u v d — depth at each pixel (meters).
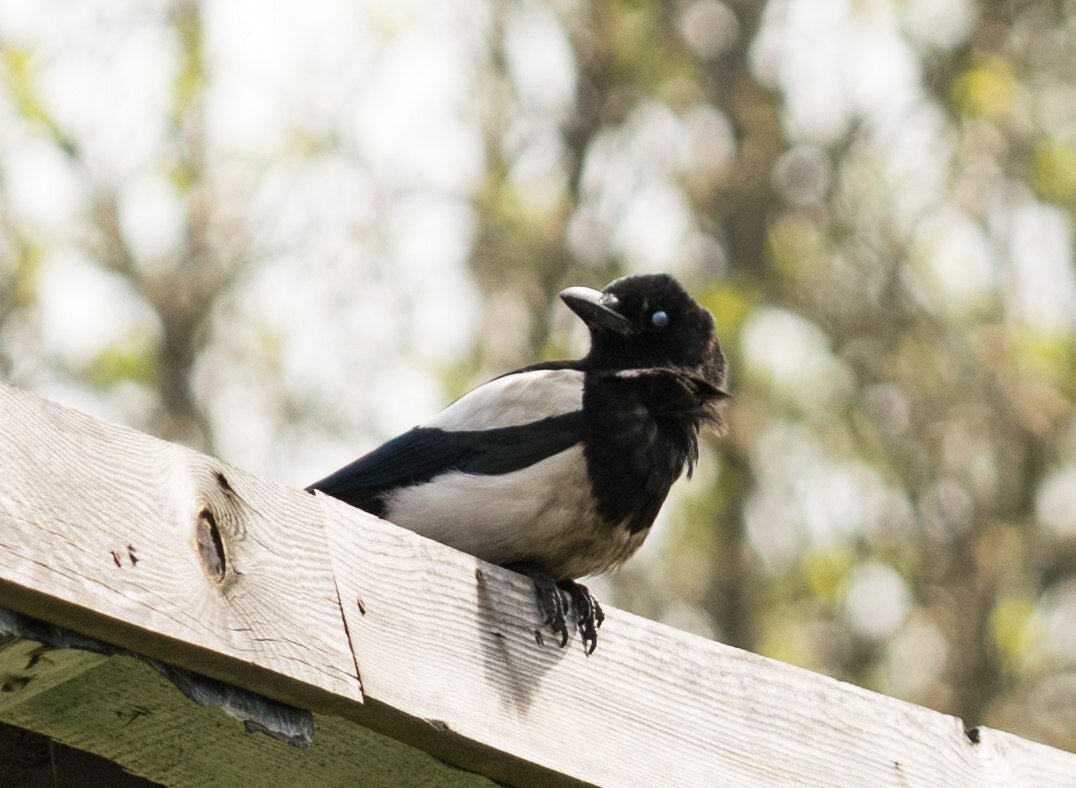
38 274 15.40
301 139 16.78
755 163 17.72
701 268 17.50
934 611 16.72
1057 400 16.78
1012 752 6.40
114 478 4.29
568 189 17.38
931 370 17.12
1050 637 16.67
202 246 16.69
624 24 17.80
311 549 4.76
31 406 4.17
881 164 17.61
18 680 4.39
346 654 4.73
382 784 5.46
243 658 4.42
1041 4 18.41
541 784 5.35
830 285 17.45
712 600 16.64
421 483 6.91
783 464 16.81
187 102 16.30
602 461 6.79
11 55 15.03
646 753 5.47
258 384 16.47
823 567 16.14
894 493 16.88
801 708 5.91
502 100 17.47
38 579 4.02
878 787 5.96
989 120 17.28
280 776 5.39
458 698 5.04
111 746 5.13
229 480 4.59
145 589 4.25
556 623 5.38
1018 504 16.98
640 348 7.95
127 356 15.92
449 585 5.18
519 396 6.96
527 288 16.98
